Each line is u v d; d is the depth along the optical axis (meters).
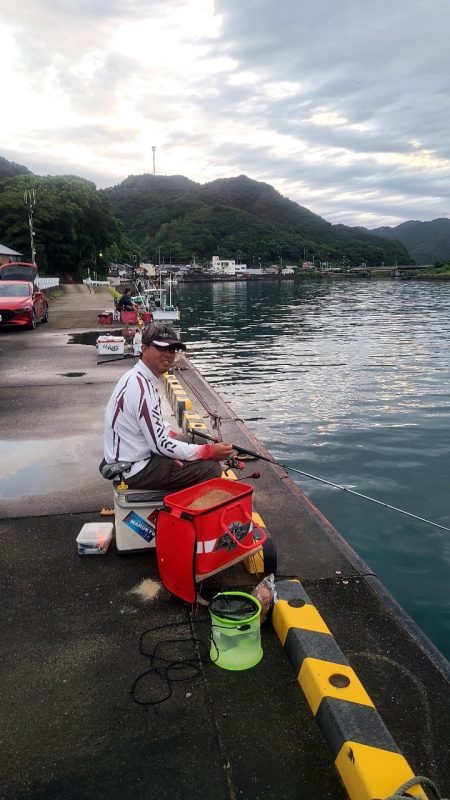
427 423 9.62
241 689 2.43
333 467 7.37
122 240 115.25
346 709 2.14
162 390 8.53
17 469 5.11
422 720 2.26
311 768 2.05
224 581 3.24
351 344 22.02
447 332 26.45
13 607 3.02
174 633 2.81
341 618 2.93
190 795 1.94
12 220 61.72
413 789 1.83
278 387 13.14
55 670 2.54
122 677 2.50
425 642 2.76
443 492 6.47
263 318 36.09
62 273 68.38
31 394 8.17
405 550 5.07
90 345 13.24
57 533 3.86
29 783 1.98
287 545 3.72
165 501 3.04
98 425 6.55
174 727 2.22
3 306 15.66
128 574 3.34
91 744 2.14
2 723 2.25
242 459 5.32
